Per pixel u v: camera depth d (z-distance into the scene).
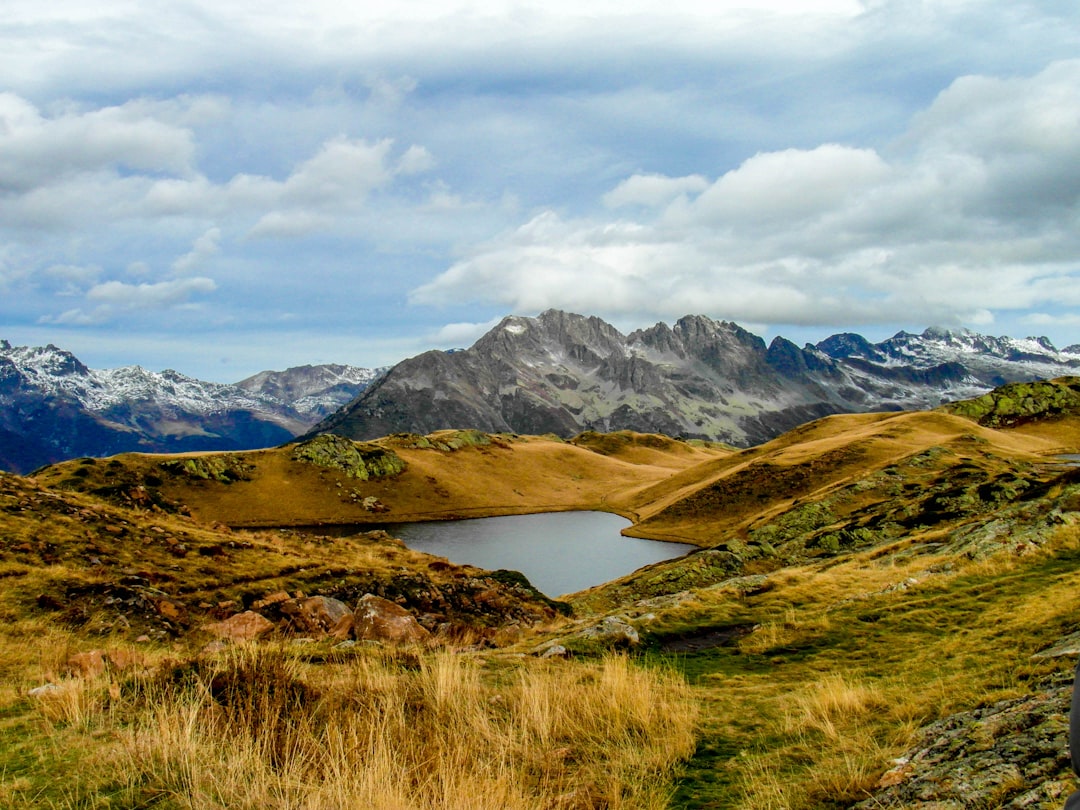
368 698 9.22
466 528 136.62
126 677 10.13
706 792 7.14
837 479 102.75
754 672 14.56
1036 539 22.30
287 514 141.50
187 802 5.87
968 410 176.62
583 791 7.00
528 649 17.95
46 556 27.53
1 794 6.14
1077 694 2.13
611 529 126.94
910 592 20.17
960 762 6.01
